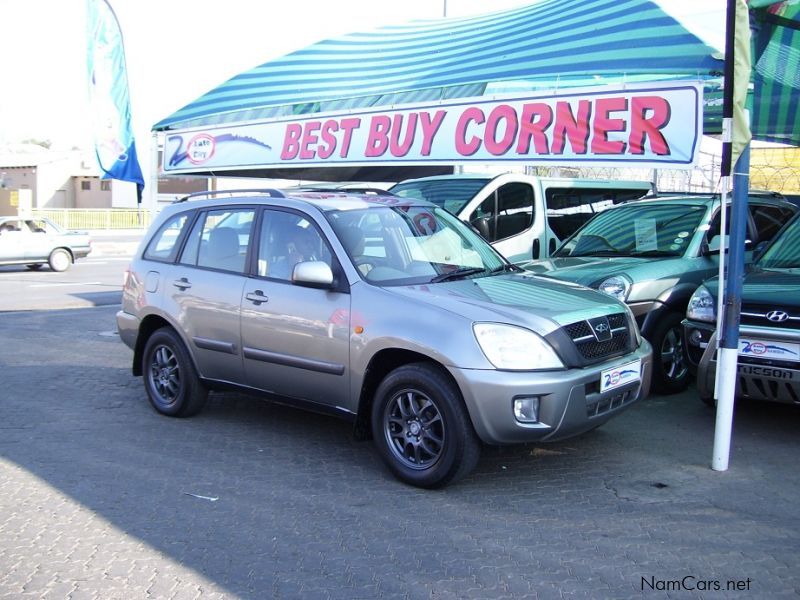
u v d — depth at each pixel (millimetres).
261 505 4895
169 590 3842
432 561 4117
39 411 7105
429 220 6332
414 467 5148
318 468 5574
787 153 17250
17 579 3973
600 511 4754
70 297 15750
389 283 5434
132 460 5762
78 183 53500
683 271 7480
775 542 4309
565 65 7398
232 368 6246
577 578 3918
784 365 5707
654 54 6898
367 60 9930
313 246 5793
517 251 10008
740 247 5246
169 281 6723
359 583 3887
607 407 5164
